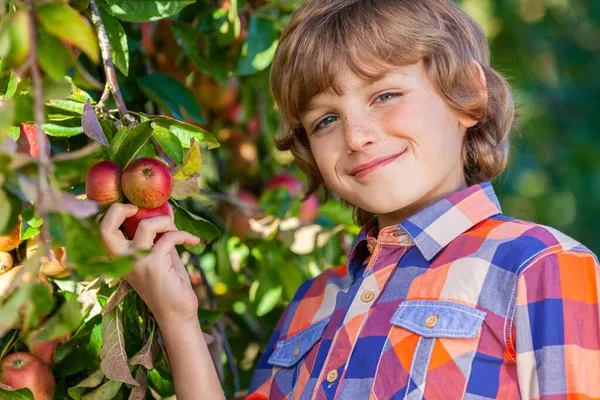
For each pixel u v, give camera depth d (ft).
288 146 5.86
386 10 4.79
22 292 3.03
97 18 4.58
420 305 4.47
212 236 4.90
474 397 4.15
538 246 4.35
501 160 5.42
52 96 3.30
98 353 4.72
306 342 5.08
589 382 4.08
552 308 4.16
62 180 4.09
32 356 4.59
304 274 6.59
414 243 4.78
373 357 4.46
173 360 4.58
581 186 15.83
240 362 7.01
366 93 4.71
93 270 3.20
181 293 4.40
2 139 3.01
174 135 4.50
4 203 3.10
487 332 4.25
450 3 5.16
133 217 4.17
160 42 6.07
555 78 16.29
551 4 16.29
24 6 3.12
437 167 4.73
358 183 4.72
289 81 4.97
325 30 4.80
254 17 6.17
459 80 4.88
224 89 6.57
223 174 7.20
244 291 6.84
